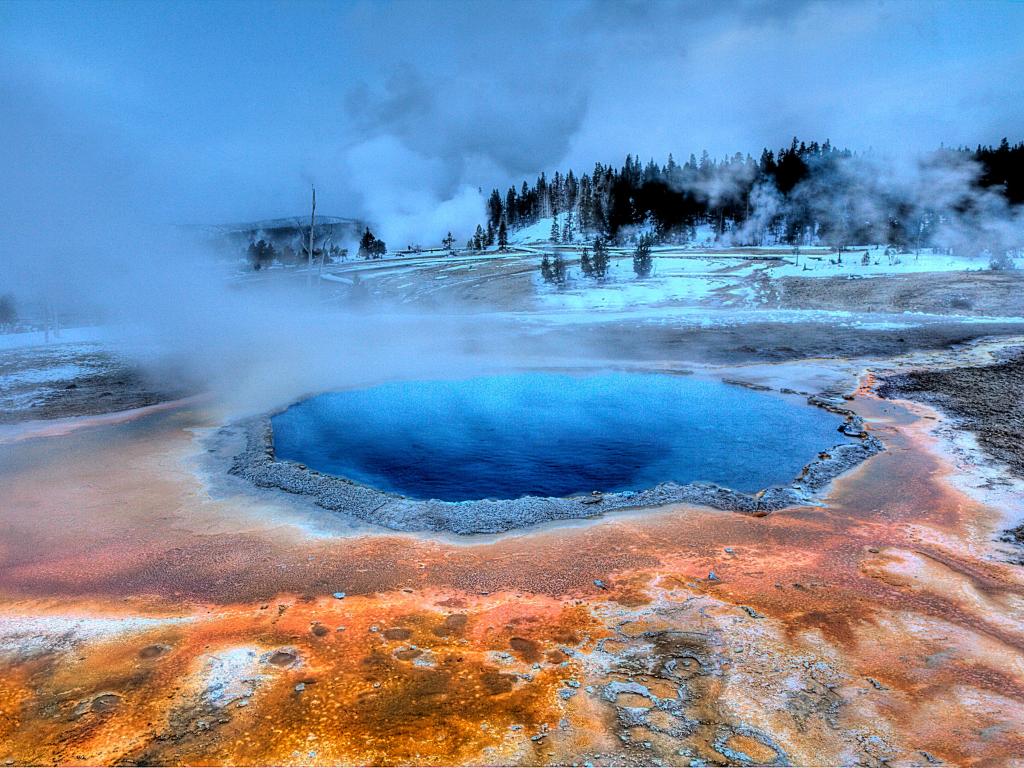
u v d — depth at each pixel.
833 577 5.18
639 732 3.32
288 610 4.72
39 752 3.21
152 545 5.95
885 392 13.34
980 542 5.87
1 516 6.68
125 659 4.05
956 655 4.01
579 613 4.64
